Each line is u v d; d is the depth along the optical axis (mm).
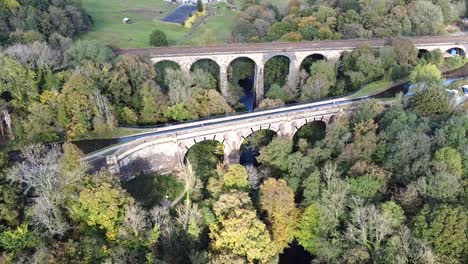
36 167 84188
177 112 121438
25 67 114625
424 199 86438
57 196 79375
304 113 123750
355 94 142375
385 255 77562
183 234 81875
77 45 132000
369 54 151500
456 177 86312
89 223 78188
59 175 82562
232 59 154125
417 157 96000
